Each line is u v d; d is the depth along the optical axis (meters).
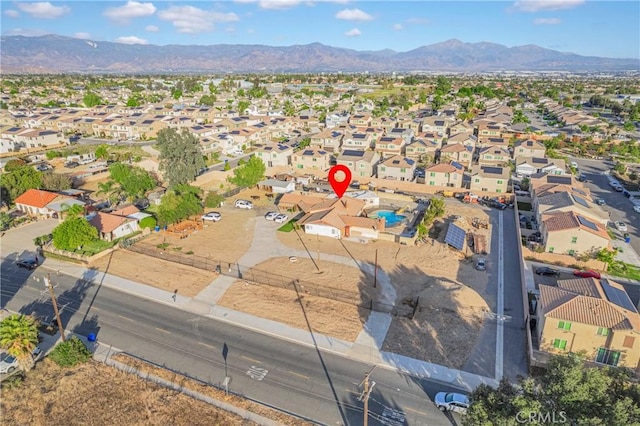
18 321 38.78
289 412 34.53
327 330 44.88
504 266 58.75
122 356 41.03
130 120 150.62
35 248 64.31
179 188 79.25
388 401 35.59
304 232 70.38
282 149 113.50
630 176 98.81
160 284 54.25
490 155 110.88
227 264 59.34
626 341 37.00
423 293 51.25
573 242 60.09
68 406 35.19
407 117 164.12
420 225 67.88
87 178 97.56
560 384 24.94
